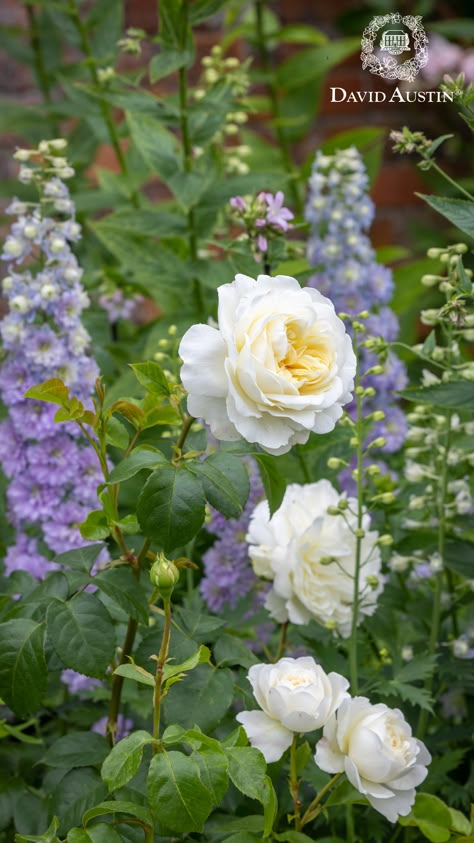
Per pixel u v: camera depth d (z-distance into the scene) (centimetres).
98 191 190
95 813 97
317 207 152
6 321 127
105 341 170
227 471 100
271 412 95
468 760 122
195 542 135
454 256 116
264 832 100
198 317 154
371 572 116
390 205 286
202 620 109
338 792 103
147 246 155
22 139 258
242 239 130
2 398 137
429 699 110
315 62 212
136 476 125
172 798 93
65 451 127
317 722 100
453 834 107
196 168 155
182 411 110
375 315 149
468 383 109
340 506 111
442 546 120
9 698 101
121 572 105
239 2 214
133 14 254
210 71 166
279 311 96
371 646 128
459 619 131
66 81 194
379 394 146
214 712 104
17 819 110
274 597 116
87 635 101
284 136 223
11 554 129
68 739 109
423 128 287
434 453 125
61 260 128
